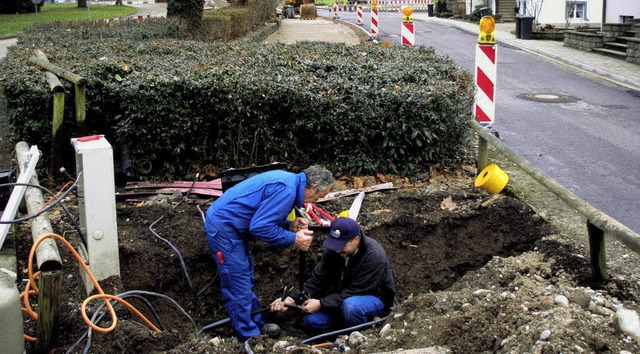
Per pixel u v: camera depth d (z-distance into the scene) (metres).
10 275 3.78
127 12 41.72
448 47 21.56
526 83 15.12
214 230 4.74
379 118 7.11
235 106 7.02
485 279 4.89
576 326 3.68
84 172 4.60
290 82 7.18
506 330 3.84
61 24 15.86
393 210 6.45
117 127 7.15
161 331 4.59
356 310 4.97
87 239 4.74
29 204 5.16
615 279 4.73
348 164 7.28
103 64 7.57
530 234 5.80
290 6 40.66
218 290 5.74
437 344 3.86
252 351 4.10
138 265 5.60
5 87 7.05
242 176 5.56
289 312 5.62
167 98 6.97
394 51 10.34
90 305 4.63
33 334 4.37
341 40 23.20
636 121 11.17
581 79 15.74
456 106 7.40
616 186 7.71
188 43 11.40
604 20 22.59
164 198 6.68
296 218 5.22
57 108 6.67
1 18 35.97
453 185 7.09
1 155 8.27
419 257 6.03
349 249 5.00
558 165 8.55
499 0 33.44
